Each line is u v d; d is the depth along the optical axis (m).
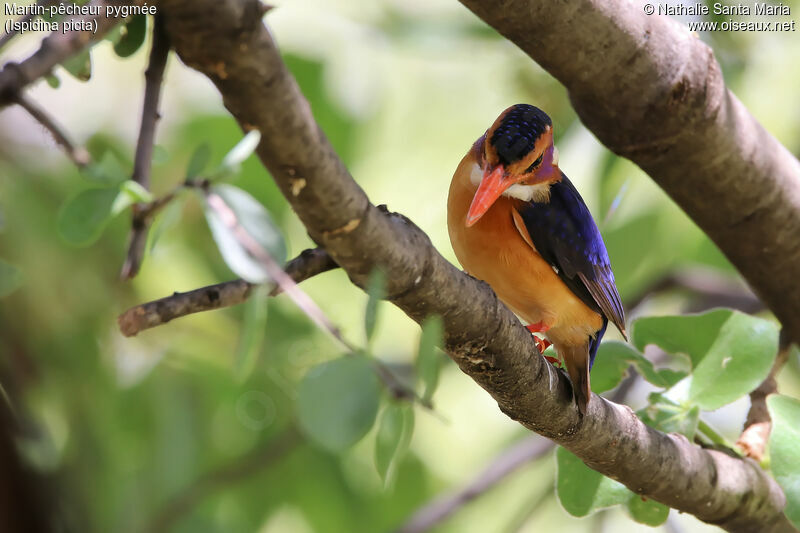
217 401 10.12
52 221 8.52
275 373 8.30
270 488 10.95
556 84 9.71
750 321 7.16
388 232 4.52
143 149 3.88
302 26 12.04
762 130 7.59
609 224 11.98
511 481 13.70
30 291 8.13
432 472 11.96
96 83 11.51
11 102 3.35
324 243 4.43
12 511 3.77
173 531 8.98
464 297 5.13
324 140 4.04
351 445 3.66
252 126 3.90
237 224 3.72
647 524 7.32
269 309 8.88
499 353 5.60
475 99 13.02
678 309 13.05
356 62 12.23
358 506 11.33
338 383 3.70
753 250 7.96
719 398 7.05
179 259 9.55
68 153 3.69
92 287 8.68
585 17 6.59
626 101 7.12
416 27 10.51
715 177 7.52
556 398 6.23
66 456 8.26
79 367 8.66
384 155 13.09
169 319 4.37
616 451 6.62
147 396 9.80
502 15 6.59
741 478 7.18
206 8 3.57
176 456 9.59
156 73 3.91
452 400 13.62
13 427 4.02
